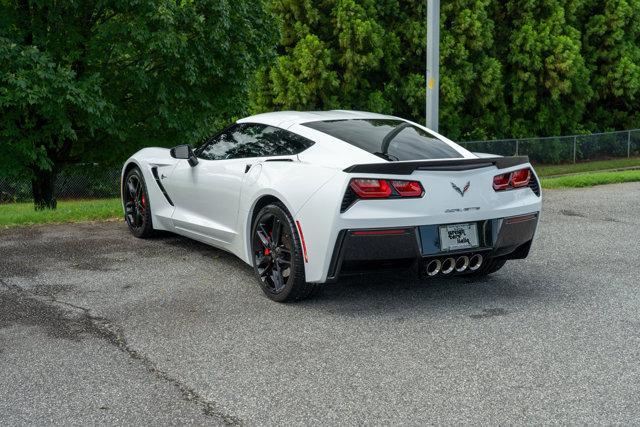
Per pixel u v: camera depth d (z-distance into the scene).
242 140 5.88
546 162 18.14
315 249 4.60
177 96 14.52
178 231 6.70
